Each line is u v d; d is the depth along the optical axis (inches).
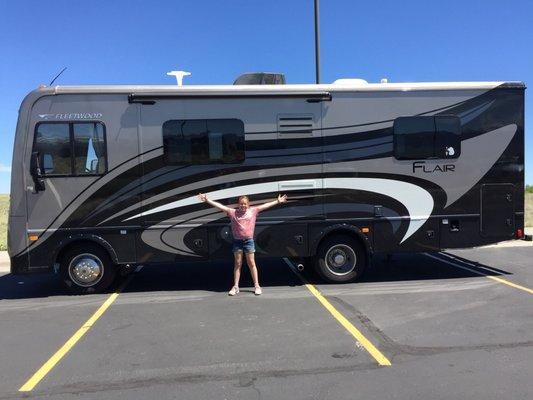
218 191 310.0
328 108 314.5
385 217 320.2
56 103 300.2
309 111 313.4
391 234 321.4
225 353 201.6
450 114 321.4
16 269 301.0
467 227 325.4
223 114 308.5
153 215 307.0
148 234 306.8
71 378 179.8
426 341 212.5
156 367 188.2
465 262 399.2
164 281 345.1
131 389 169.2
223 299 291.4
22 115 298.8
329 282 326.6
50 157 300.7
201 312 264.2
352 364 187.8
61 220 301.9
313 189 315.3
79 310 274.2
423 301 279.3
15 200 299.0
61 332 235.1
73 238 302.4
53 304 289.1
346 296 292.7
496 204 326.6
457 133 322.0
